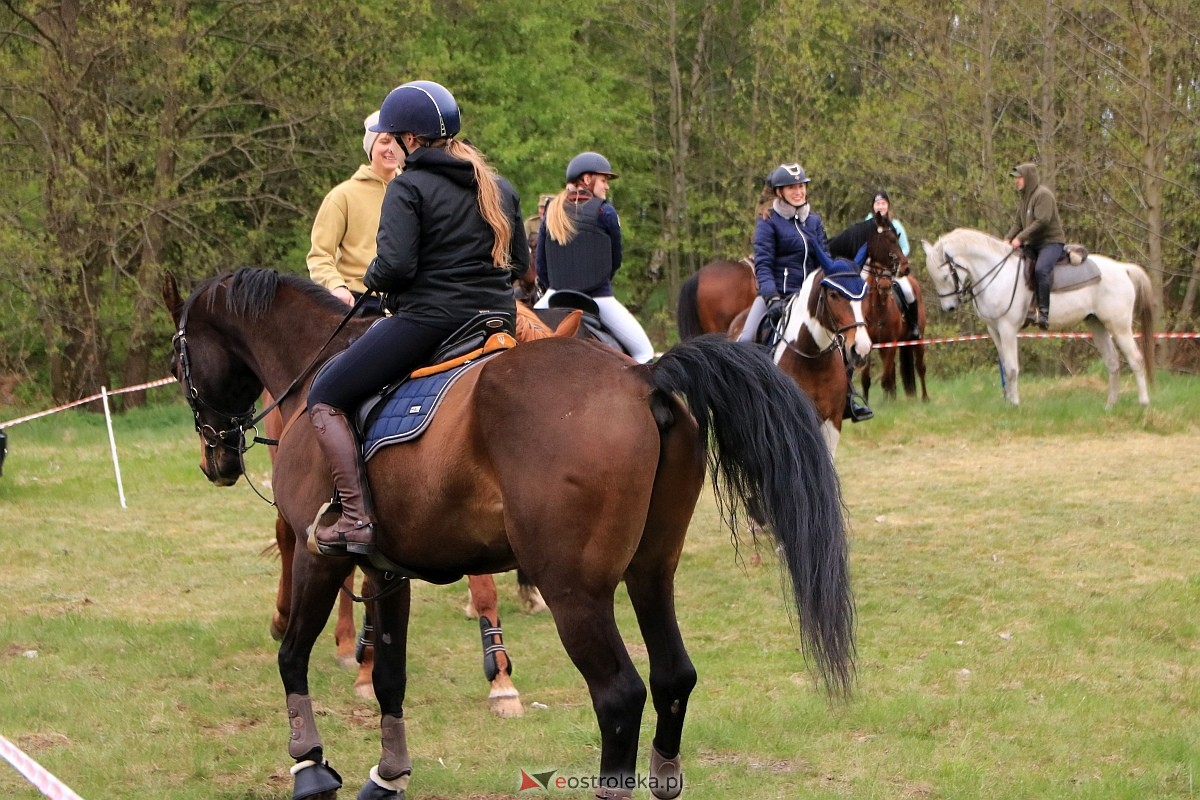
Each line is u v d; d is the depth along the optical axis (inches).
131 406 913.5
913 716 245.9
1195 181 896.3
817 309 372.2
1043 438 595.5
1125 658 283.7
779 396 161.8
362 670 268.1
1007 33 910.4
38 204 861.2
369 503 181.0
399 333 183.5
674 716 177.2
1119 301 641.6
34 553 404.5
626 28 1302.9
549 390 164.1
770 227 403.2
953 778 213.5
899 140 981.8
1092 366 882.1
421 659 295.0
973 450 569.0
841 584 158.4
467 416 168.2
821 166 1018.1
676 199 1242.6
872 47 1095.0
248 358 230.4
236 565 390.9
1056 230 653.3
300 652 200.4
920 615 321.7
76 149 799.7
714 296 590.9
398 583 202.1
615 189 1253.1
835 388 381.4
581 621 158.7
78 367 906.7
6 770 221.5
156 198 842.8
